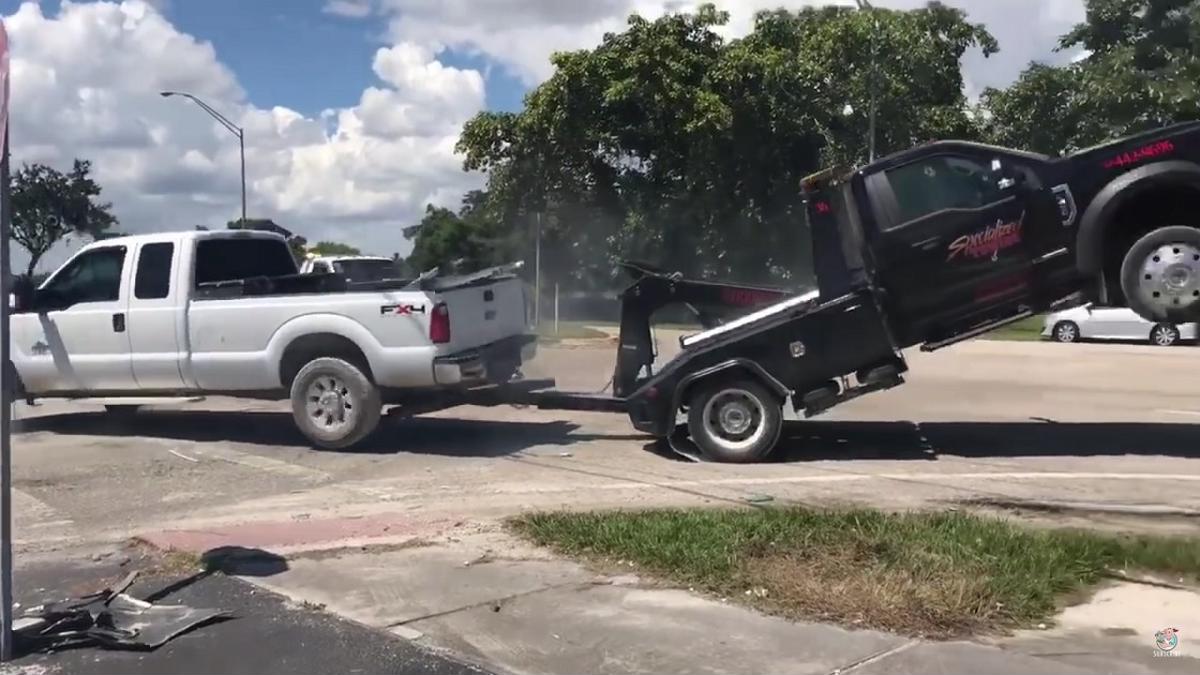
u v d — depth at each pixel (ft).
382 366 34.09
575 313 129.49
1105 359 72.59
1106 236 31.53
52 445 37.37
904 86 108.99
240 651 17.20
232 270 38.52
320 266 83.66
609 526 23.45
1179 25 106.83
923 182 32.24
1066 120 109.19
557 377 59.67
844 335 32.68
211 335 36.06
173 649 17.33
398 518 25.81
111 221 136.05
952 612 18.11
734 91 116.06
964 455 34.50
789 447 36.40
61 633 17.79
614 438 38.52
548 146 119.75
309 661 16.71
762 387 33.30
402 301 33.86
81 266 38.24
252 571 21.45
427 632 17.88
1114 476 30.50
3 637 16.84
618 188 126.52
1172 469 31.68
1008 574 19.62
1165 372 62.90
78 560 22.70
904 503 26.76
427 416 44.14
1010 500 27.12
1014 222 31.58
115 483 30.89
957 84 112.98
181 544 23.48
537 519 24.61
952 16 110.01
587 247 127.44
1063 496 27.63
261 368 35.63
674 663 16.37
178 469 32.89
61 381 38.24
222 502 28.37
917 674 15.75
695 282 36.09
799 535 22.29
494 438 38.63
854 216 32.63
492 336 36.55
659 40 114.93
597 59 115.65
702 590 19.65
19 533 25.14
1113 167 30.99
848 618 18.02
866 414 44.24
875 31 107.86
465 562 21.83
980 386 55.01
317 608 19.15
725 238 122.62
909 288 32.37
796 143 118.52
